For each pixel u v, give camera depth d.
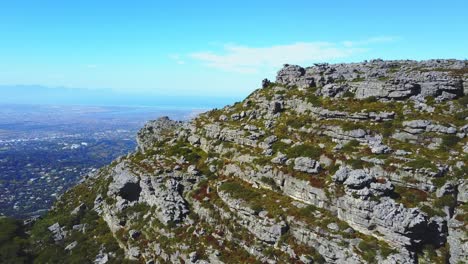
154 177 79.81
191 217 68.31
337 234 49.84
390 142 61.00
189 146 92.12
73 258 75.69
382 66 86.81
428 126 60.50
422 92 68.44
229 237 60.28
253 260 54.59
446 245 47.34
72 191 120.06
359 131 63.88
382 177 55.00
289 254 52.09
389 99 69.88
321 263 49.31
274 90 91.62
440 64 81.00
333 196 54.06
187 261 60.09
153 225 71.56
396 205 48.62
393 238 46.59
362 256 46.62
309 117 74.81
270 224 55.91
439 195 50.19
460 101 63.72
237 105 98.81
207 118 99.81
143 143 120.75
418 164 53.44
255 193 63.78
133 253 69.81
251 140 76.44
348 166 58.16
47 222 94.44
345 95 75.56
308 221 53.44
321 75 86.75
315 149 64.94
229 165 74.88
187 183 77.19
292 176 61.41
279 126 77.31
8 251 80.69
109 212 84.75
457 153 55.41
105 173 117.06
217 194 69.69
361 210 49.81
